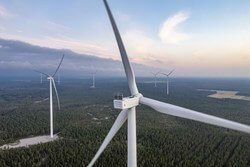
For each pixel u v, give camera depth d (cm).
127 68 2894
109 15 2800
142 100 2786
